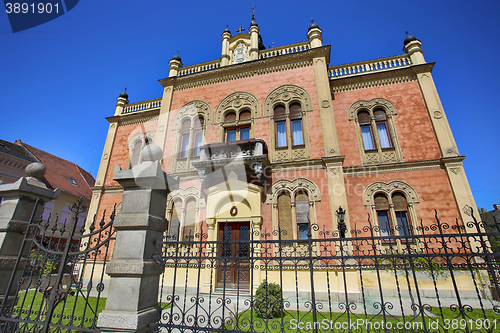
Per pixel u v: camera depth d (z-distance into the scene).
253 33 15.42
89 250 4.36
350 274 9.43
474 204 10.35
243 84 14.25
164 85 15.73
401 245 10.53
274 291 7.33
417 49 13.45
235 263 4.21
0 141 23.22
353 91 13.76
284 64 13.94
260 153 11.33
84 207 4.79
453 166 11.11
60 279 4.26
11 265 5.05
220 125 13.77
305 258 4.05
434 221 10.70
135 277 3.96
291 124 12.95
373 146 12.84
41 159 26.48
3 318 4.39
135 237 4.19
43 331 4.02
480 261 9.55
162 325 3.91
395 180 11.63
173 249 11.36
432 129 12.09
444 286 9.69
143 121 16.98
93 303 8.56
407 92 13.02
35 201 5.58
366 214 11.44
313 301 3.81
